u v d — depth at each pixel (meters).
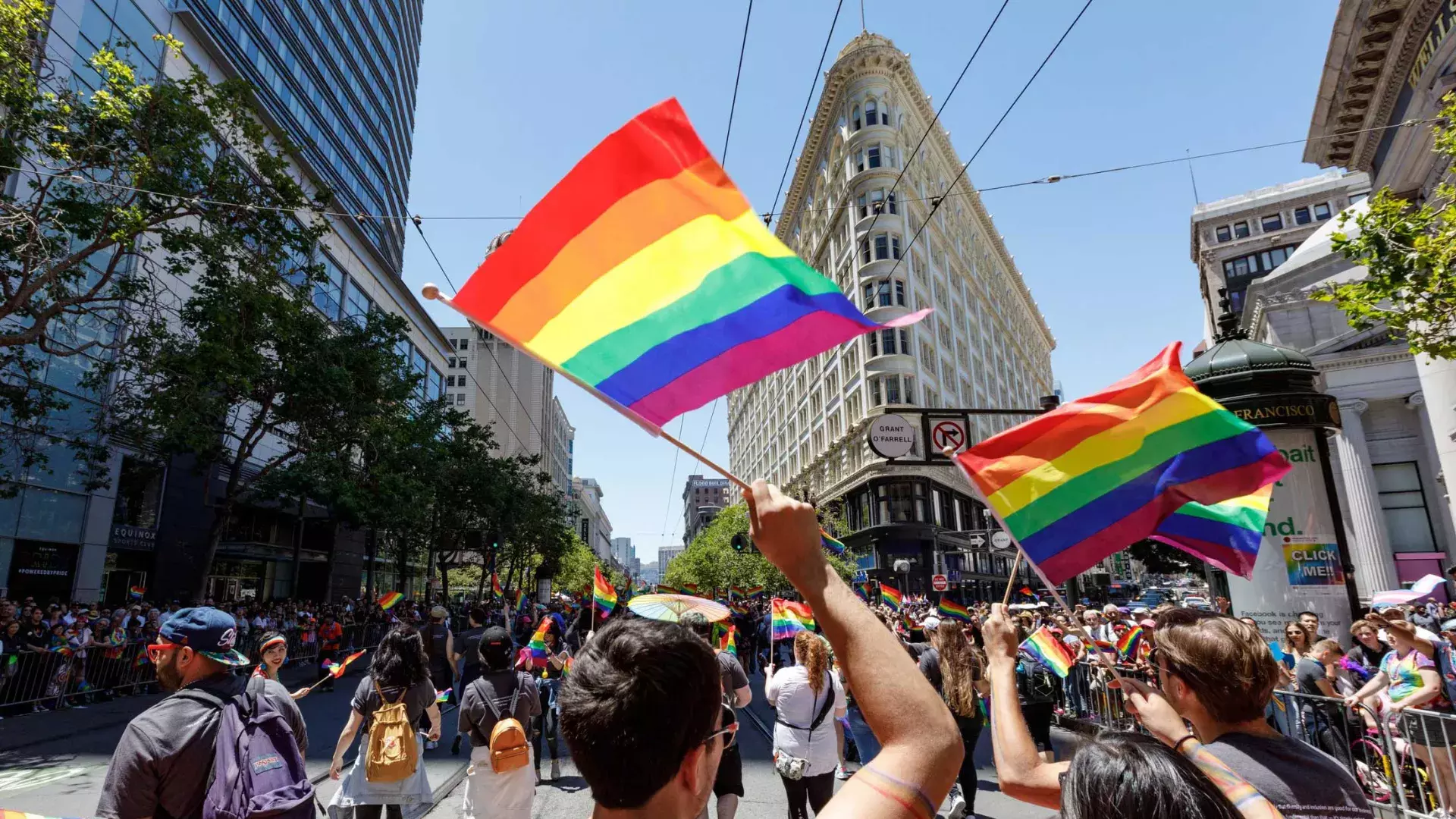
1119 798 1.40
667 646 1.27
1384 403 23.25
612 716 1.19
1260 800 1.75
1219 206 67.75
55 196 14.17
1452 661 6.75
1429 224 10.66
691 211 2.12
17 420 16.56
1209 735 2.30
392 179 61.03
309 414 22.66
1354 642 8.98
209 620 2.89
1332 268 24.27
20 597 20.50
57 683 13.05
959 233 61.22
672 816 1.23
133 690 15.01
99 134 13.59
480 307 1.99
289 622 20.97
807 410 61.38
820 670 5.41
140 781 2.62
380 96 57.16
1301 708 7.10
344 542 41.28
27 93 12.42
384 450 25.77
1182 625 2.40
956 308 56.19
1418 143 18.59
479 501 38.12
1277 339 24.84
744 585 43.72
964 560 50.41
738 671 5.45
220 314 15.65
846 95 50.25
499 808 4.91
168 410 16.19
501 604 27.33
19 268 16.47
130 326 21.23
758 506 1.30
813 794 5.29
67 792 7.79
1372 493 22.58
